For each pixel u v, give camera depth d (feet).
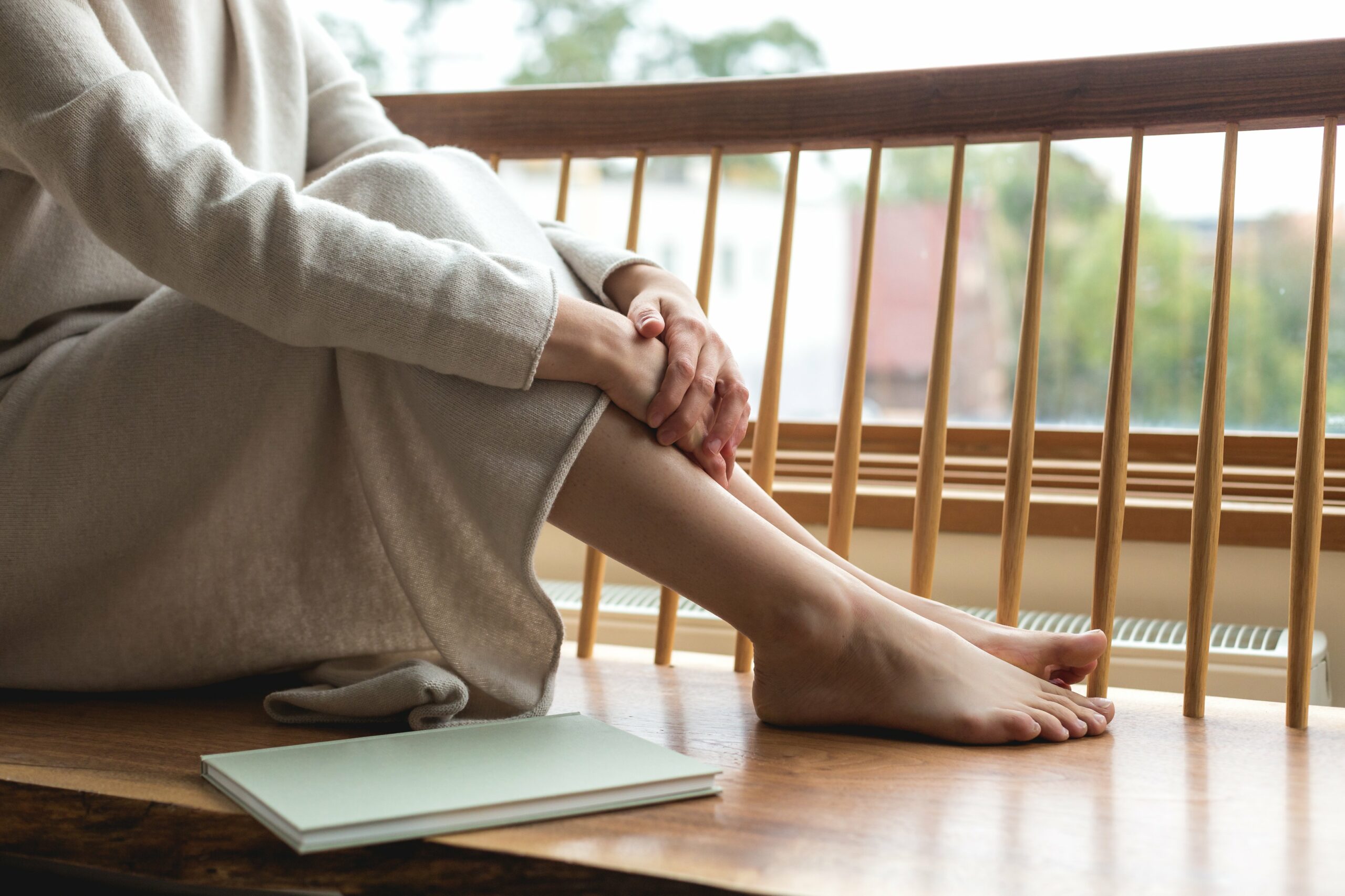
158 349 2.93
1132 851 2.18
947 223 3.99
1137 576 4.94
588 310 2.80
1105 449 3.70
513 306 2.66
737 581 2.84
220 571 3.07
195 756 2.70
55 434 2.96
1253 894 1.97
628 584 5.97
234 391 2.92
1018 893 1.95
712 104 4.29
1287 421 5.75
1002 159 7.18
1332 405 5.42
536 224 3.50
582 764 2.51
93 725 2.98
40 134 2.71
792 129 4.19
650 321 2.90
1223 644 4.53
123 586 3.06
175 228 2.63
